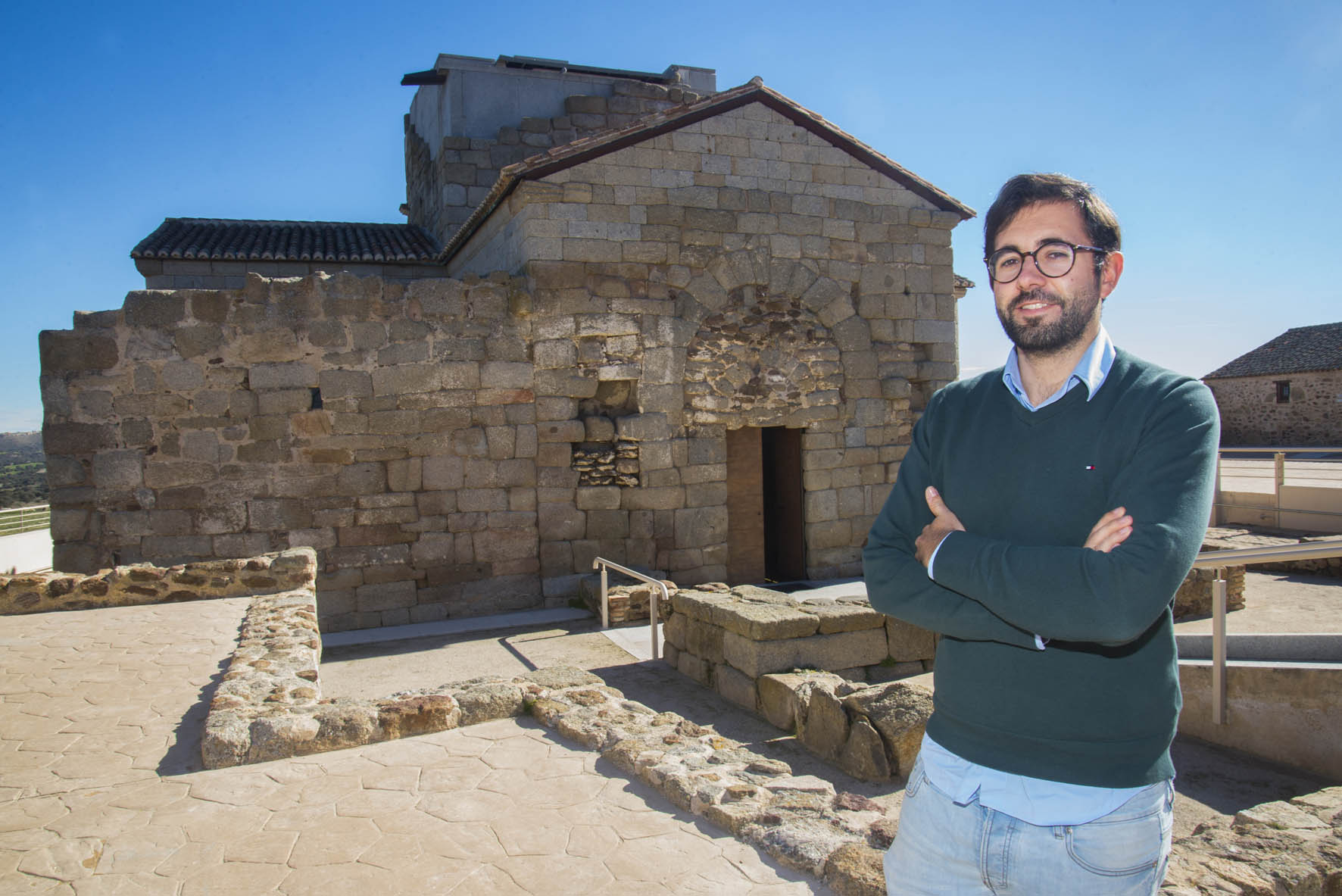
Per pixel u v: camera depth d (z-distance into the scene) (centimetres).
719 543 1222
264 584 880
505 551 1132
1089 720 167
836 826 370
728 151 1231
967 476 189
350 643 998
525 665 858
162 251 1391
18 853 365
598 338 1164
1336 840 323
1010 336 183
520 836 382
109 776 448
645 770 441
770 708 628
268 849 371
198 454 1039
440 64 1614
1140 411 169
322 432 1071
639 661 841
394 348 1095
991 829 168
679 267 1201
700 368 1216
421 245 1645
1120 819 162
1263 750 512
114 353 1019
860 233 1320
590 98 1673
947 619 179
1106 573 154
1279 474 1288
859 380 1319
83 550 1012
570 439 1151
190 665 639
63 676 612
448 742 501
